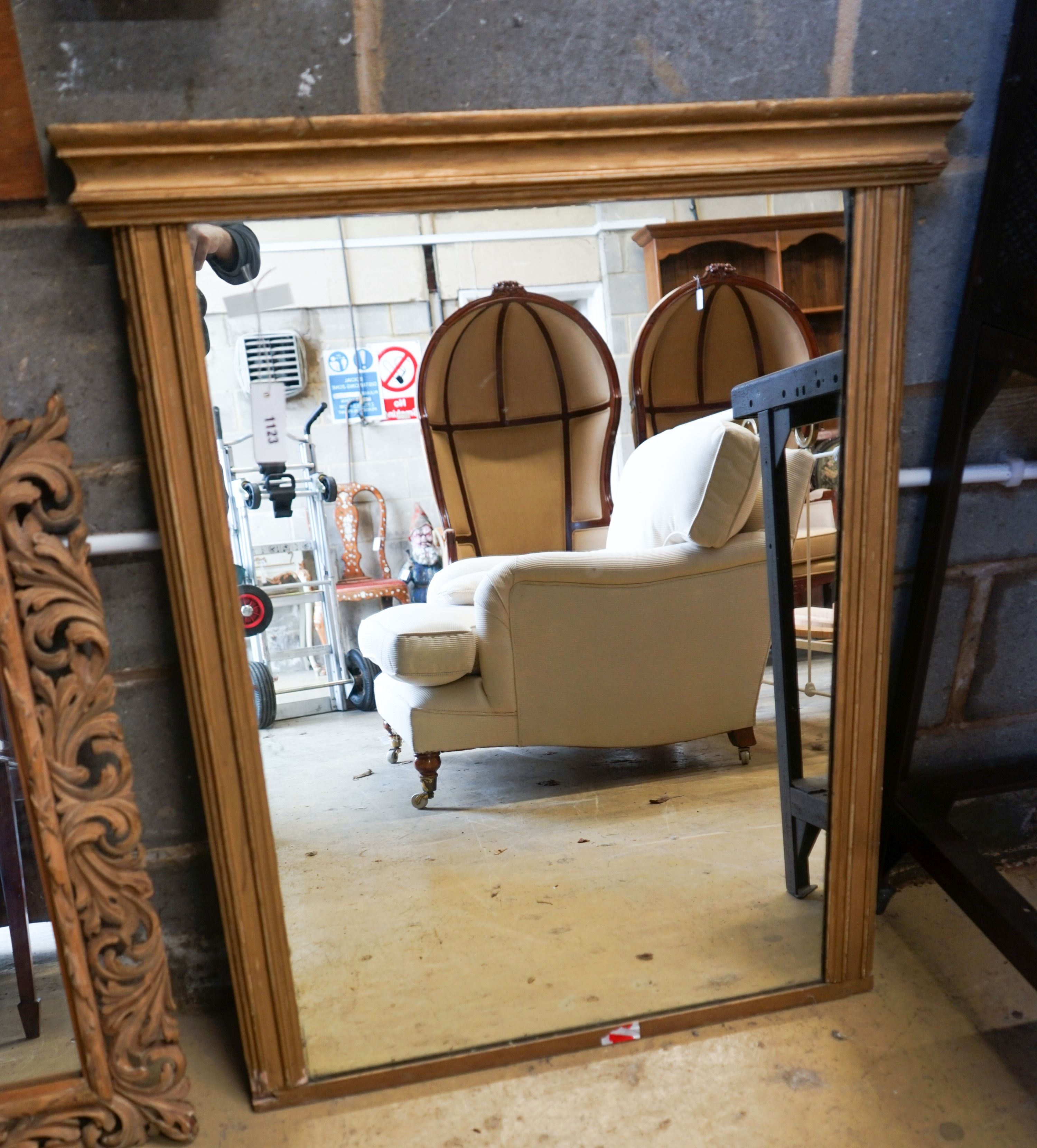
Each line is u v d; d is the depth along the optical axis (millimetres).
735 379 1699
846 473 1258
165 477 1089
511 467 2223
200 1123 1187
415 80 1159
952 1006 1319
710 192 1178
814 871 1527
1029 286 1211
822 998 1339
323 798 1609
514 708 1947
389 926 1463
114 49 1081
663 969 1373
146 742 1260
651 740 2059
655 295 1512
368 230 1360
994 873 1322
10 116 1050
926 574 1403
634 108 1119
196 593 1115
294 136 1050
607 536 2232
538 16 1174
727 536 2023
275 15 1112
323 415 1767
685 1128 1118
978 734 1598
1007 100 1236
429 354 1866
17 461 1068
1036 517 1524
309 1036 1274
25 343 1126
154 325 1060
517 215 1434
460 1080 1224
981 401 1299
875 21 1252
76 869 1125
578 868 1607
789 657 1496
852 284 1215
